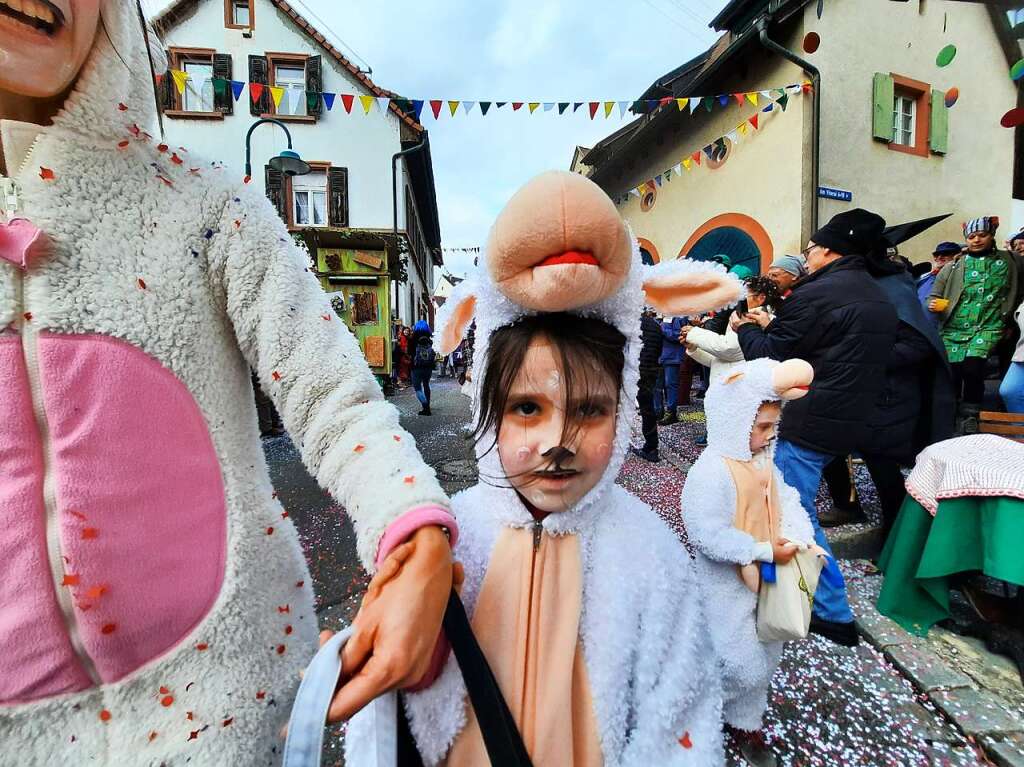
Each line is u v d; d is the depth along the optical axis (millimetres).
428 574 540
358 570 2639
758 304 2746
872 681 1799
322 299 754
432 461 4742
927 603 2029
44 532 555
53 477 554
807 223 5730
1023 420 2287
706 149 6605
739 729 1465
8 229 539
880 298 2043
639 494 3600
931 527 1941
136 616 599
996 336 3961
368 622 521
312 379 674
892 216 6168
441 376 16812
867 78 5977
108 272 590
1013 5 2045
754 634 1400
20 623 554
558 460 762
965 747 1538
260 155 10422
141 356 605
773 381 1411
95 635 575
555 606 806
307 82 10328
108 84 604
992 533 1755
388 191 10773
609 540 870
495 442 821
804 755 1521
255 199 724
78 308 567
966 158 6527
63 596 565
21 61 530
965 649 1910
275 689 708
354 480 625
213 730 640
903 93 6238
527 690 771
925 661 1844
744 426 1461
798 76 5781
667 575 875
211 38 10031
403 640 502
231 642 664
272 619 717
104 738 609
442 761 767
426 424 6719
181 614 630
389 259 10641
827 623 1909
